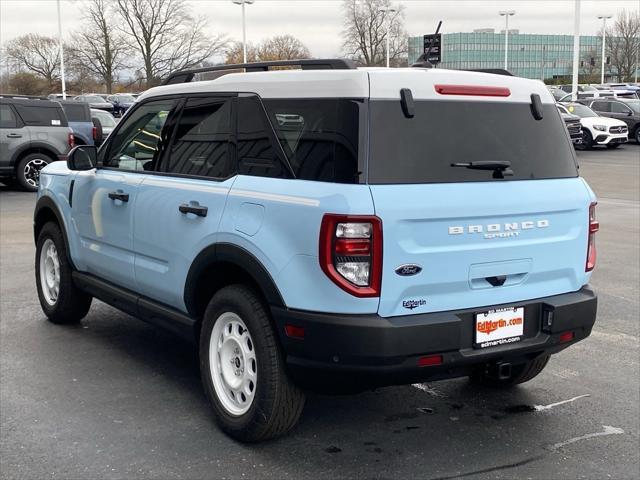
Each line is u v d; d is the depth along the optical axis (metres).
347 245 3.40
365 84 3.56
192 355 5.57
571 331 4.04
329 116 3.63
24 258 9.05
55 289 6.25
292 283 3.58
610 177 19.77
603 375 5.23
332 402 4.68
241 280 4.14
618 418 4.47
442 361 3.60
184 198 4.35
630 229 11.62
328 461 3.86
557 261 4.04
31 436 4.10
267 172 3.89
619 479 3.70
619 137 28.88
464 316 3.68
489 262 3.75
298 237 3.56
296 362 3.64
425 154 3.62
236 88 4.22
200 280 4.27
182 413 4.46
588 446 4.08
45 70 74.38
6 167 15.97
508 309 3.83
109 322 6.42
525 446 4.07
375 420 4.41
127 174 5.04
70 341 5.86
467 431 4.26
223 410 4.13
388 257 3.45
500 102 3.96
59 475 3.66
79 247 5.71
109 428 4.23
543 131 4.11
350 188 3.44
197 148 4.45
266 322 3.81
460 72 3.86
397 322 3.48
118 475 3.67
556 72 102.62
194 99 4.58
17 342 5.80
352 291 3.42
